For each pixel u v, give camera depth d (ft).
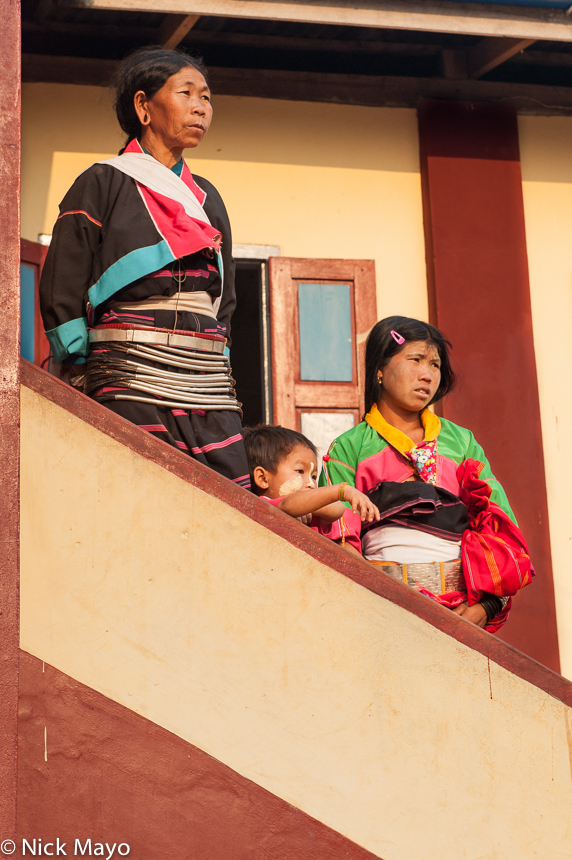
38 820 7.17
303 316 16.19
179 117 9.63
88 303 9.09
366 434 10.95
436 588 10.01
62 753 7.30
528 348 16.57
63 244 9.14
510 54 16.15
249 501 7.98
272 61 16.97
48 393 7.77
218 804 7.52
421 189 17.03
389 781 7.92
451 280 16.53
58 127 15.76
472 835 8.03
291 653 7.88
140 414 8.80
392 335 10.99
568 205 17.43
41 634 7.44
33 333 15.11
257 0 13.73
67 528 7.63
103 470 7.75
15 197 7.89
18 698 7.27
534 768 8.27
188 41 16.34
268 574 7.93
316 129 16.81
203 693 7.64
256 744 7.68
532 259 17.11
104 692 7.46
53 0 14.39
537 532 16.05
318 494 9.28
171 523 7.80
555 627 15.80
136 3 13.50
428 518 10.23
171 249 9.01
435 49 17.17
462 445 11.15
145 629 7.62
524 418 16.34
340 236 16.61
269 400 16.12
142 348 8.88
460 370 16.26
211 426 9.13
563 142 17.62
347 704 7.93
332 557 8.09
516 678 8.38
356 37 16.67
